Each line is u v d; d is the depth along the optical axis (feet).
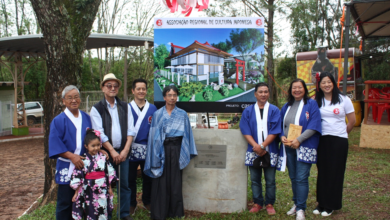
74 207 10.14
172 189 11.84
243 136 12.86
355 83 34.04
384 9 26.16
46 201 14.42
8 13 70.03
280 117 12.03
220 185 13.03
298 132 11.53
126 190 11.93
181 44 13.85
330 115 11.86
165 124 11.80
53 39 13.76
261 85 11.95
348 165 19.57
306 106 11.80
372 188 15.37
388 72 43.78
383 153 22.40
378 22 29.86
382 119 28.19
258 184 12.72
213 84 13.92
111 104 11.59
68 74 14.11
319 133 11.71
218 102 13.91
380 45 49.60
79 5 14.24
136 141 12.48
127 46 38.37
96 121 11.07
